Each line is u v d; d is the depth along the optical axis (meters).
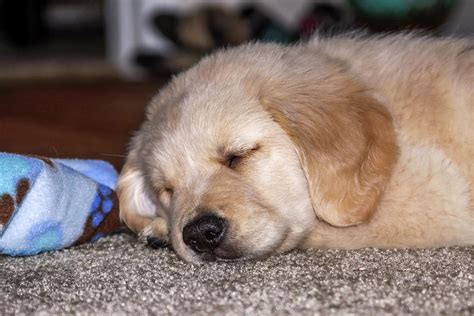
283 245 2.25
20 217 2.13
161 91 2.66
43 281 2.03
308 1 5.35
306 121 2.29
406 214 2.19
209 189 2.22
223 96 2.36
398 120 2.30
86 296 1.89
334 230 2.28
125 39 6.34
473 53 2.41
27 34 7.74
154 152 2.42
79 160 2.58
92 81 6.24
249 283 1.94
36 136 4.05
